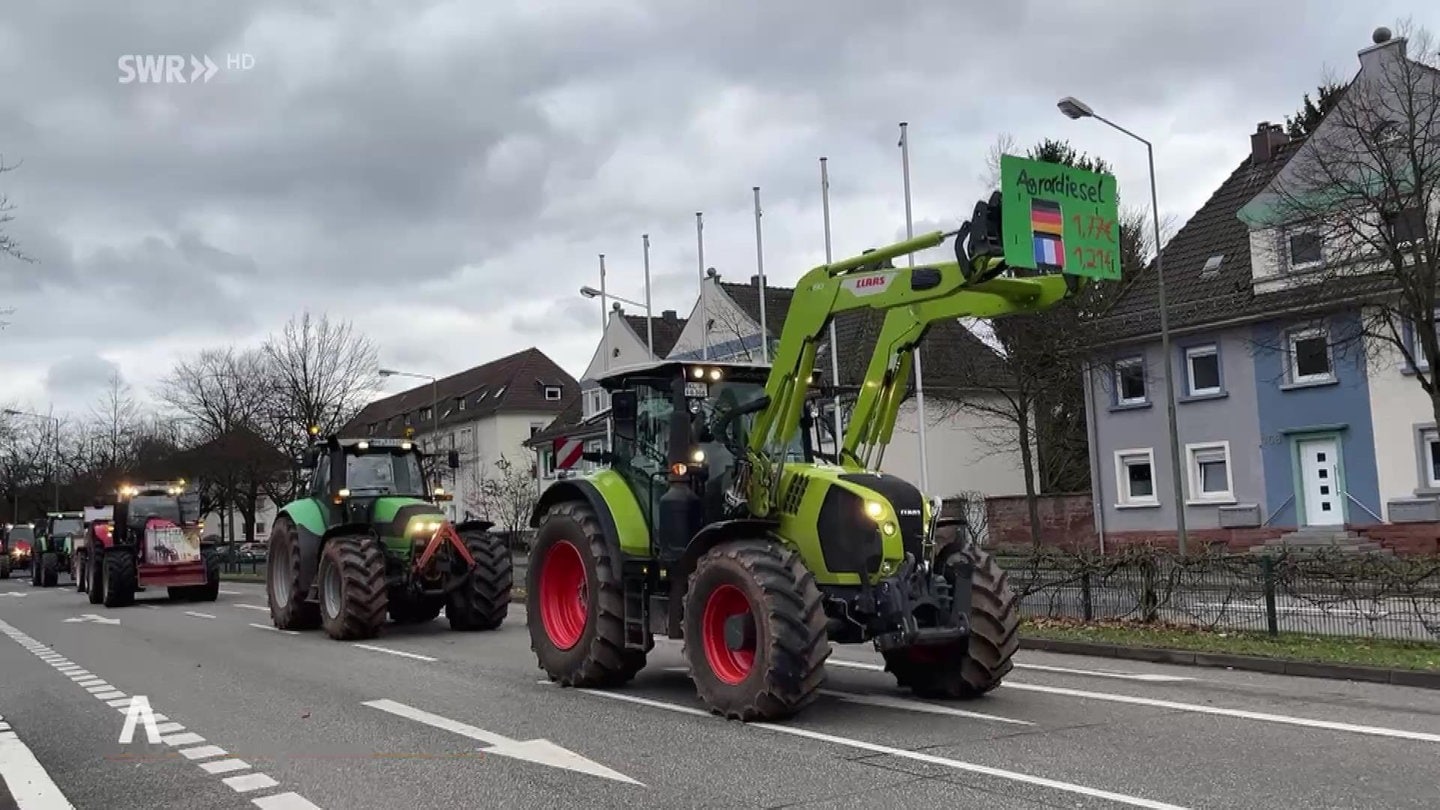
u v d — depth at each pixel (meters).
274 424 37.19
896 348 8.64
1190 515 27.44
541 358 64.62
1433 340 16.50
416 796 6.20
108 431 55.06
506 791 6.23
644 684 10.02
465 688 10.01
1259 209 25.98
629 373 9.73
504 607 15.42
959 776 6.25
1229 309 26.27
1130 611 13.29
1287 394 25.70
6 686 11.05
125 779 6.82
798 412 8.85
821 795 5.94
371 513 15.99
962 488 40.22
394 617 16.84
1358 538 23.83
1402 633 11.16
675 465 8.93
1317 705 8.41
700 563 8.42
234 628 16.83
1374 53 22.67
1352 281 17.78
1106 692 9.07
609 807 5.84
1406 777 6.09
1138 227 37.62
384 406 78.50
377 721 8.48
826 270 8.91
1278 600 12.05
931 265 8.26
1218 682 9.66
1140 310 29.05
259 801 6.20
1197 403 27.48
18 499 58.25
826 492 8.37
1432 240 16.34
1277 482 25.84
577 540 9.98
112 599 22.22
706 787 6.18
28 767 7.20
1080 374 30.39
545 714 8.56
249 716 8.88
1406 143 16.81
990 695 8.94
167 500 23.86
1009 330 28.75
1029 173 7.53
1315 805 5.55
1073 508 31.36
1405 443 23.66
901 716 8.07
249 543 46.03
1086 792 5.85
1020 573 14.46
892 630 8.03
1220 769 6.31
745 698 7.93
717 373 9.41
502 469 47.25
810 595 7.88
